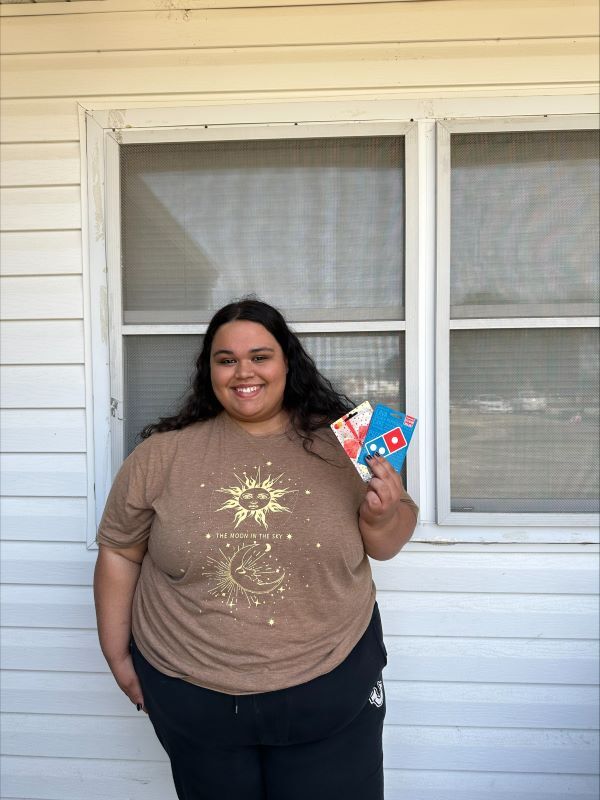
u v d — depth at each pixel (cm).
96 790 205
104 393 198
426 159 192
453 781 201
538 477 196
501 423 196
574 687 198
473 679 199
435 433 194
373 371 197
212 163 197
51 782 206
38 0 191
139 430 202
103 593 154
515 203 193
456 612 198
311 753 137
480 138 192
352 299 196
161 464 142
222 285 198
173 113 194
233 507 133
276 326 144
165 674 138
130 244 199
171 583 140
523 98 190
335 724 135
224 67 193
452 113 191
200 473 138
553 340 194
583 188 192
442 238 190
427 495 196
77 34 194
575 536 194
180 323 199
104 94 195
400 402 196
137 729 205
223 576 132
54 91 196
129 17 193
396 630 199
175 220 198
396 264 195
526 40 189
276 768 139
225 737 134
